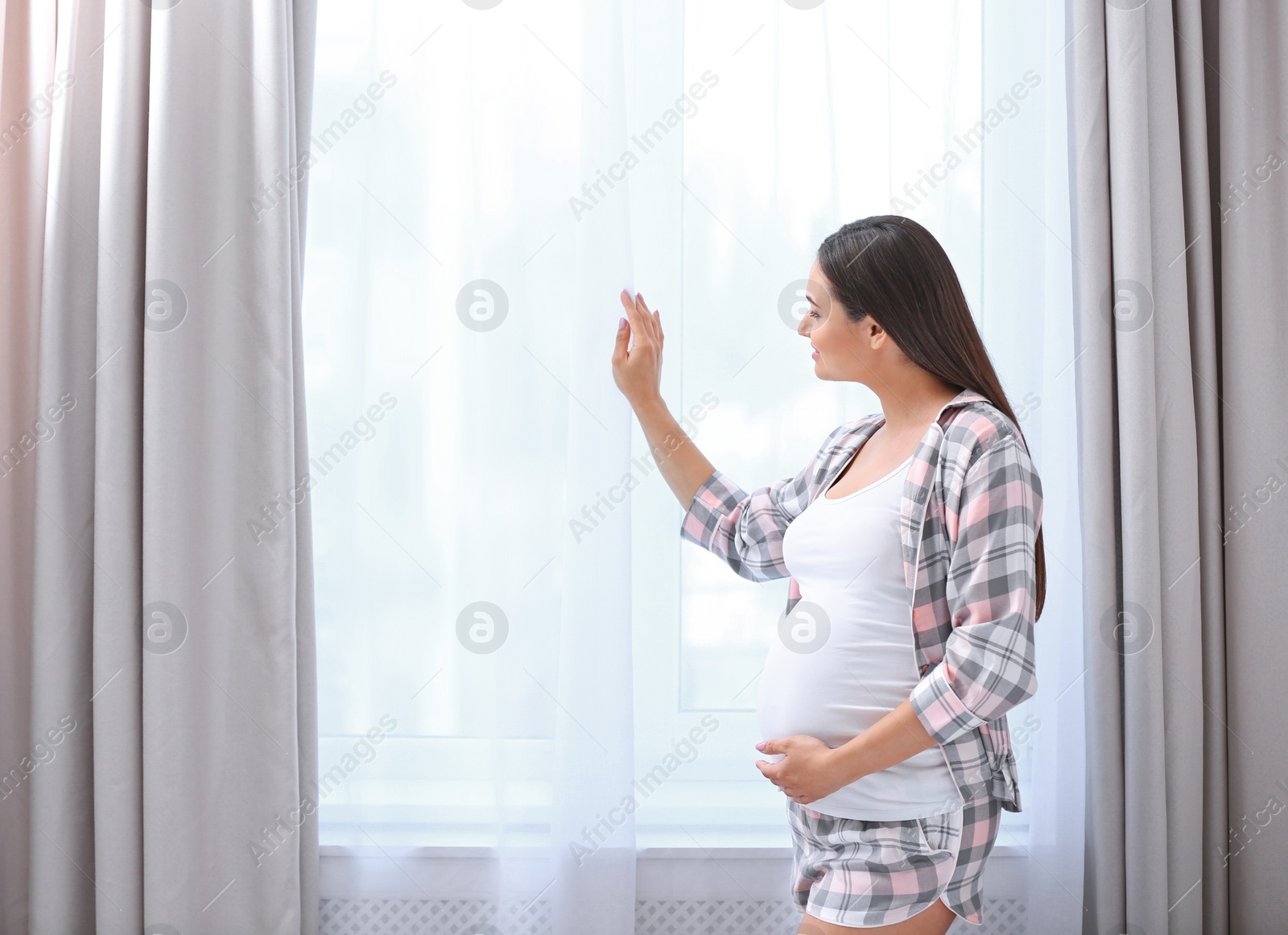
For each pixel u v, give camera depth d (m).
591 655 1.38
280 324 1.31
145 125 1.31
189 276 1.30
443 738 1.47
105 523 1.27
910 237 1.08
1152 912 1.36
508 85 1.41
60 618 1.30
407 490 1.44
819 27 1.43
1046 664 1.43
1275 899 1.41
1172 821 1.38
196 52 1.31
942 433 1.02
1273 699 1.41
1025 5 1.46
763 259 1.45
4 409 1.35
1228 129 1.42
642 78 1.46
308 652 1.36
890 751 0.95
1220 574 1.43
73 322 1.32
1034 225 1.46
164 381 1.27
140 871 1.29
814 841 1.08
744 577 1.33
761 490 1.31
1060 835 1.42
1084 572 1.41
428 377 1.45
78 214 1.33
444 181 1.45
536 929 1.42
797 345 1.45
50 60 1.37
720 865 1.46
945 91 1.48
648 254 1.46
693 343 1.46
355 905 1.44
